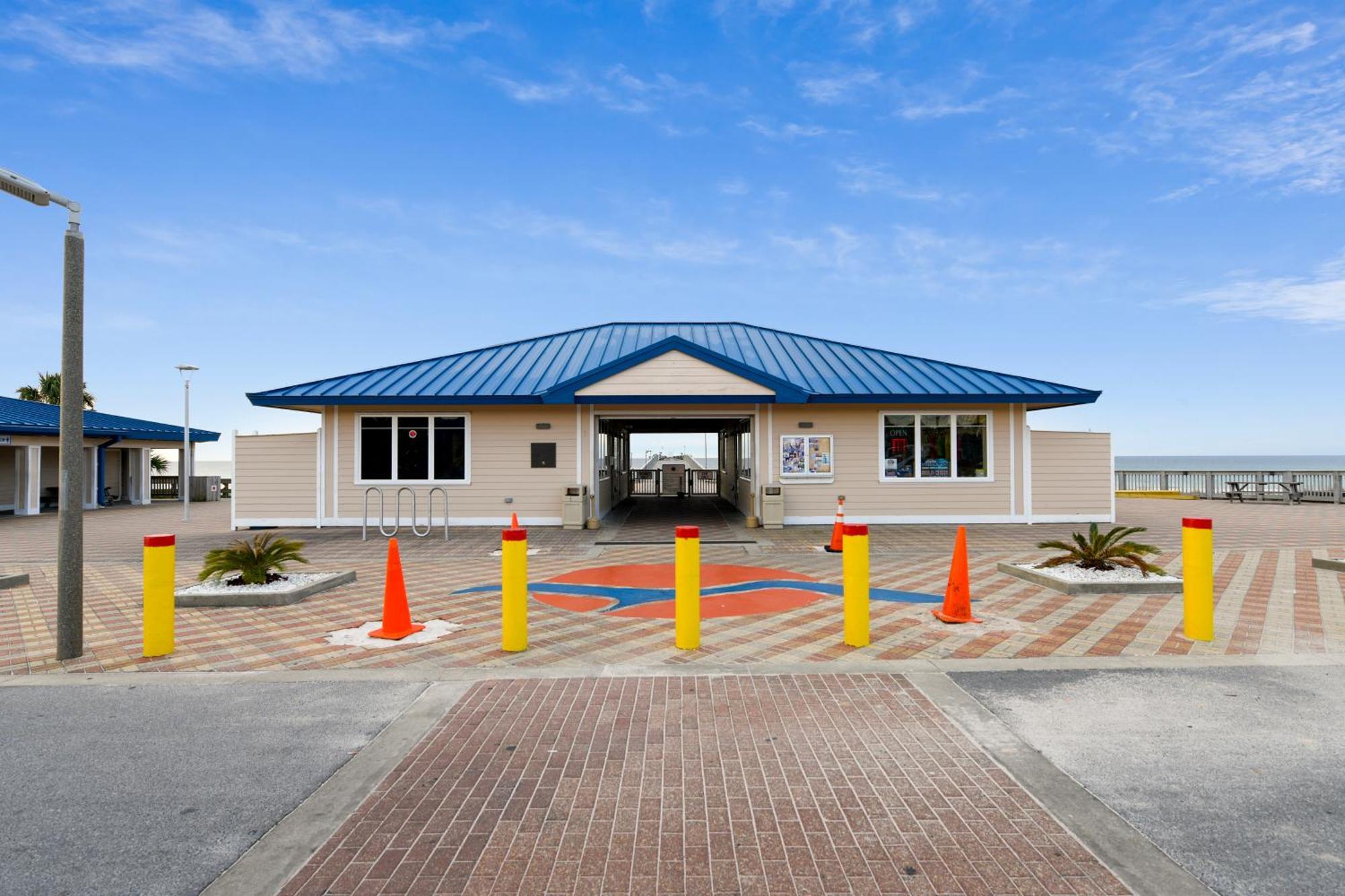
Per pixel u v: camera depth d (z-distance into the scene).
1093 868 3.01
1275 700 4.93
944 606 7.35
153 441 29.80
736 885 2.89
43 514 24.20
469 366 18.17
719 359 16.00
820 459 16.64
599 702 4.94
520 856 3.11
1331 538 13.67
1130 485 32.00
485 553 12.65
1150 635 6.62
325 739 4.41
